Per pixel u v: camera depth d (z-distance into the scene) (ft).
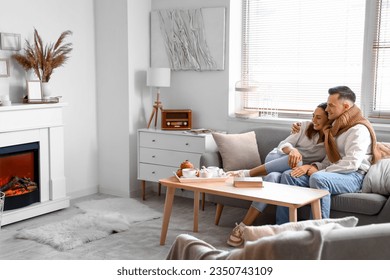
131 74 15.58
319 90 14.23
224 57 14.98
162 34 15.94
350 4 13.47
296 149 11.79
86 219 12.71
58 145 13.94
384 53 12.93
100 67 16.01
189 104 15.89
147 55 16.24
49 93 13.76
